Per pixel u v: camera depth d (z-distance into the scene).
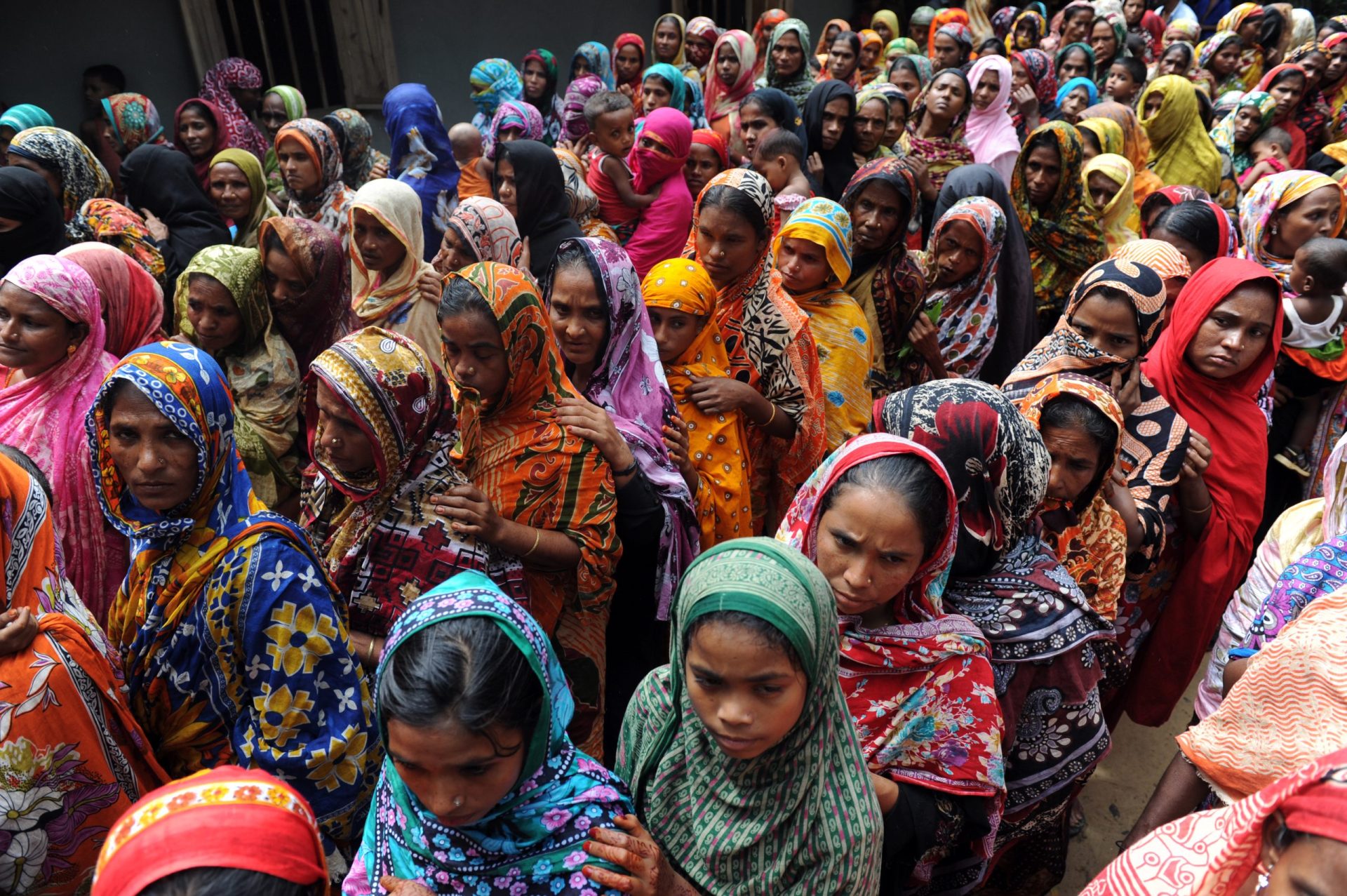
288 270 3.42
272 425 3.27
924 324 3.78
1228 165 6.74
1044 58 8.02
